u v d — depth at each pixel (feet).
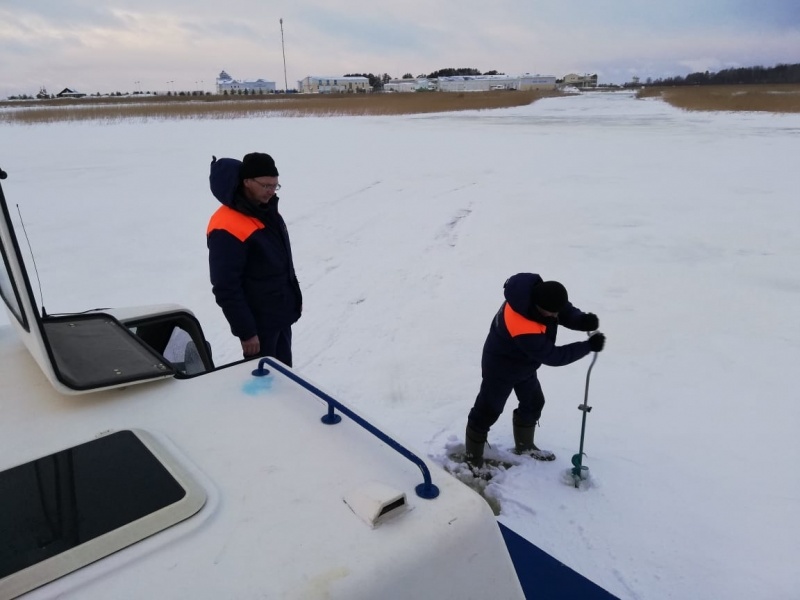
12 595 3.30
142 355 6.28
